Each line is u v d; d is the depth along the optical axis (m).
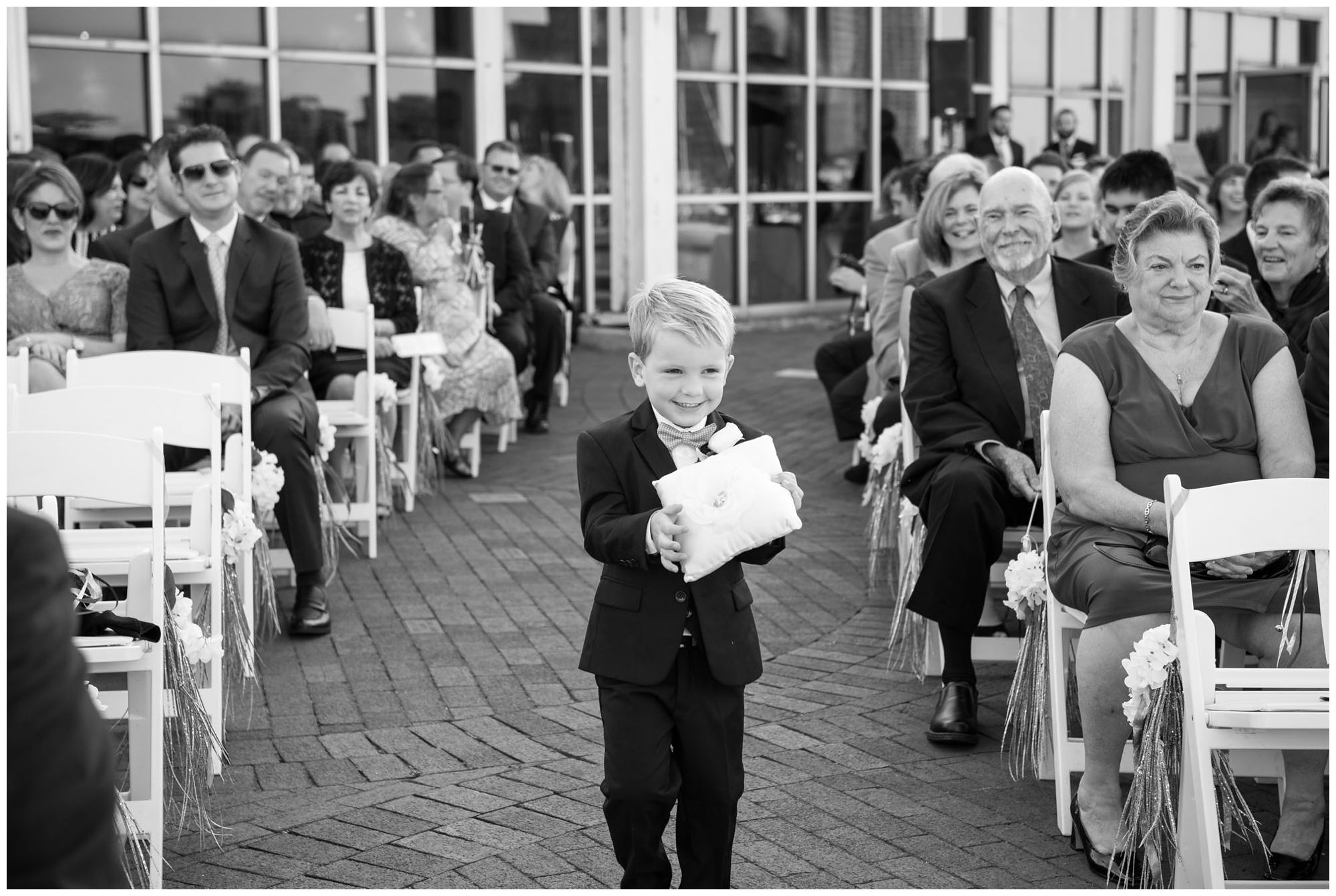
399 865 3.71
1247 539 3.36
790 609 6.24
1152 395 4.11
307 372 7.41
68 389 4.64
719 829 3.27
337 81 13.66
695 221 16.48
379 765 4.47
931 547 4.67
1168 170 6.41
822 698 5.09
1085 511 3.99
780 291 17.22
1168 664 3.40
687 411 3.29
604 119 15.78
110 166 8.77
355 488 7.53
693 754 3.23
